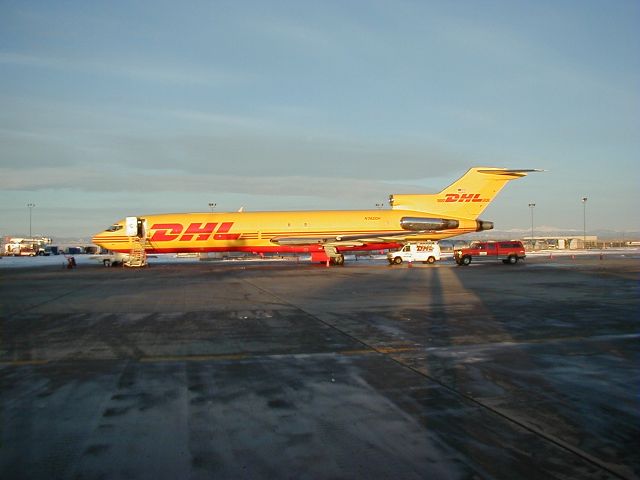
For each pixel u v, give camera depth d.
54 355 10.81
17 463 5.47
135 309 17.97
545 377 8.73
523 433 6.18
